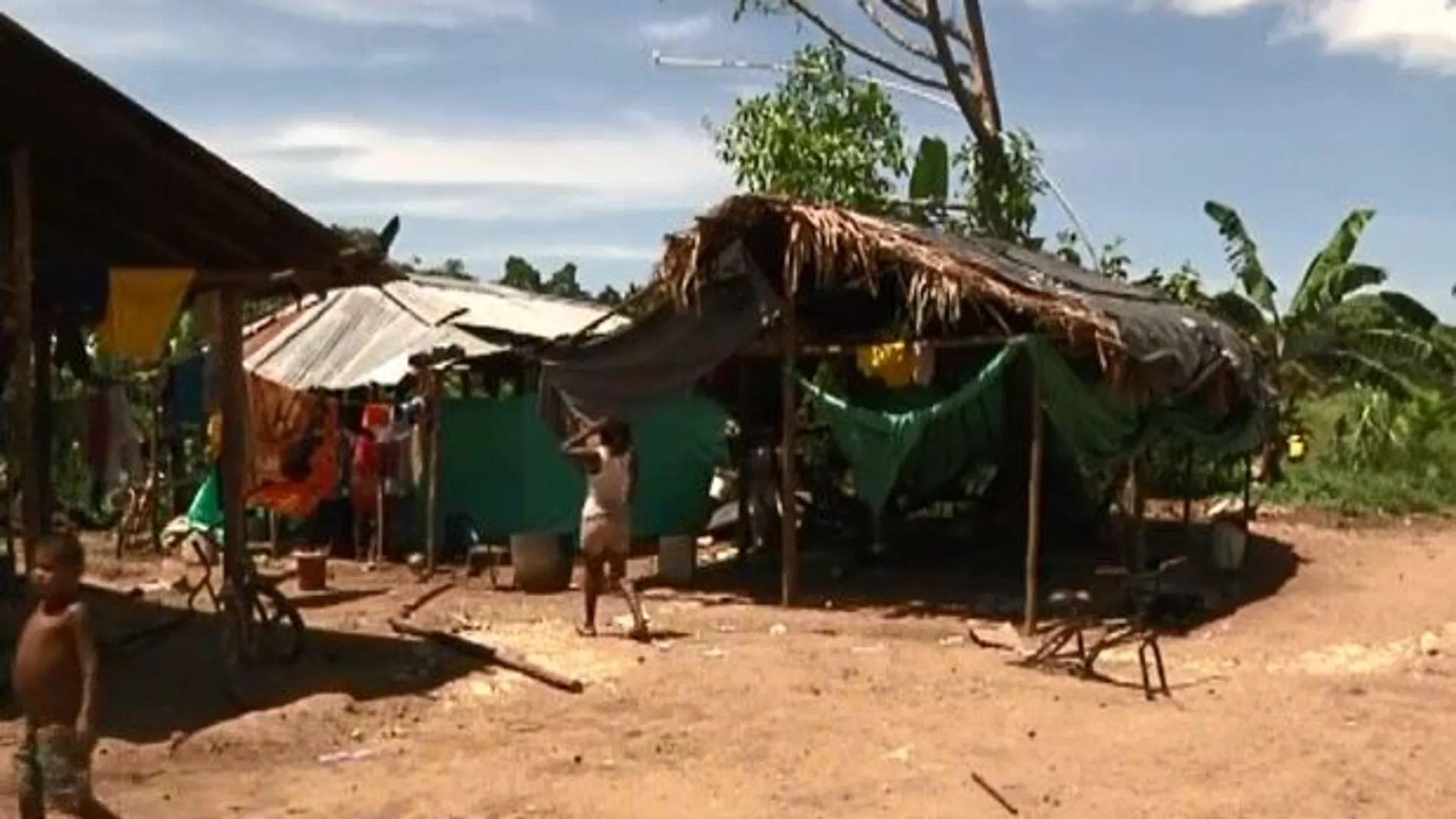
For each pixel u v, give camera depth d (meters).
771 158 25.25
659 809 8.22
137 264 12.67
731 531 21.56
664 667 12.00
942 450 19.50
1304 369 29.42
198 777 8.77
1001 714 10.54
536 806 8.24
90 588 15.82
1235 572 18.44
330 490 20.05
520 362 19.22
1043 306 14.48
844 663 12.30
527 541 16.94
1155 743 9.75
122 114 10.82
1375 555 20.31
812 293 17.17
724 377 20.14
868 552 19.06
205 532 17.05
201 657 12.12
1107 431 15.98
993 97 26.91
